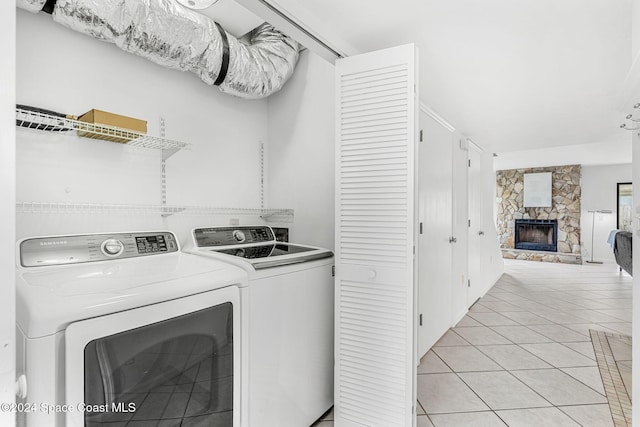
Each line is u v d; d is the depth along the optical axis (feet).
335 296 5.82
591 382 7.52
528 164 25.45
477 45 5.94
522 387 7.33
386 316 5.37
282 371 5.24
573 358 8.75
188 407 3.85
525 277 19.81
